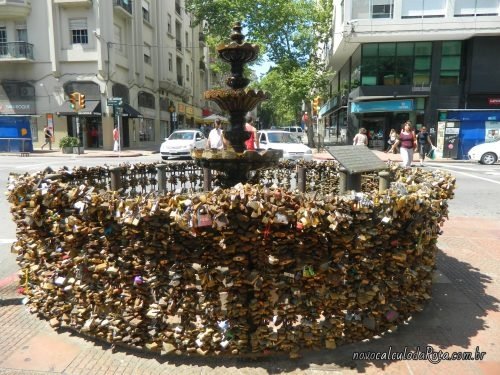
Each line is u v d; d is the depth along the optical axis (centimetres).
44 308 355
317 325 303
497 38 2386
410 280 345
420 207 325
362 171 518
